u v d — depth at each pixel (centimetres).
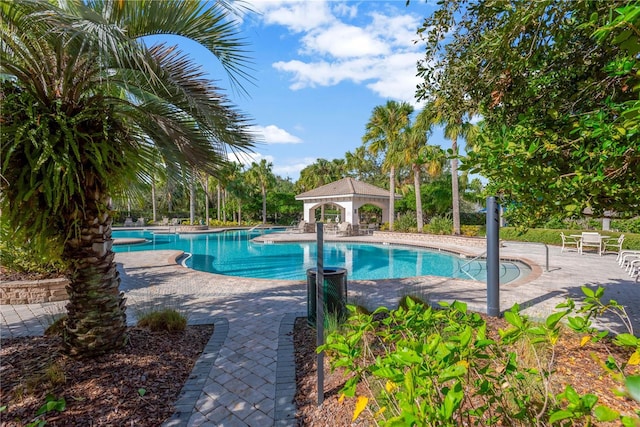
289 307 649
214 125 406
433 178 3512
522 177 231
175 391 339
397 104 2417
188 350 436
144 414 297
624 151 196
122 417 290
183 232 3009
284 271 1391
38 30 333
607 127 198
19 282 681
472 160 248
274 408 312
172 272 1039
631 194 231
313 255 1797
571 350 383
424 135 2156
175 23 365
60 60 351
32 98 333
